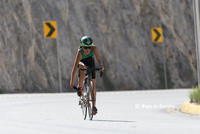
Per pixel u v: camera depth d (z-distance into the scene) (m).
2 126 21.98
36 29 74.50
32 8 75.25
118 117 27.19
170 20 85.25
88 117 27.20
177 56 83.44
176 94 49.59
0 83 67.38
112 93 53.31
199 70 35.12
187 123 23.03
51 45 74.69
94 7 80.31
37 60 72.69
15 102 41.06
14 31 72.44
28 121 24.45
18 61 71.00
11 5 73.81
